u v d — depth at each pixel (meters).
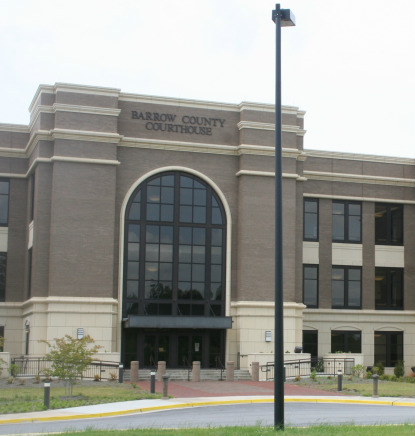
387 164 52.16
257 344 43.12
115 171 42.03
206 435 17.53
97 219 41.38
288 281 44.22
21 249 45.06
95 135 41.62
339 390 34.38
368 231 51.34
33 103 45.12
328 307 49.69
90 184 41.47
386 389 34.94
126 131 43.28
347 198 50.88
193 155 44.25
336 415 25.02
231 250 44.16
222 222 44.31
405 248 52.16
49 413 24.80
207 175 44.31
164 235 43.34
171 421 23.11
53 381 36.47
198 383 38.25
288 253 44.41
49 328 39.84
